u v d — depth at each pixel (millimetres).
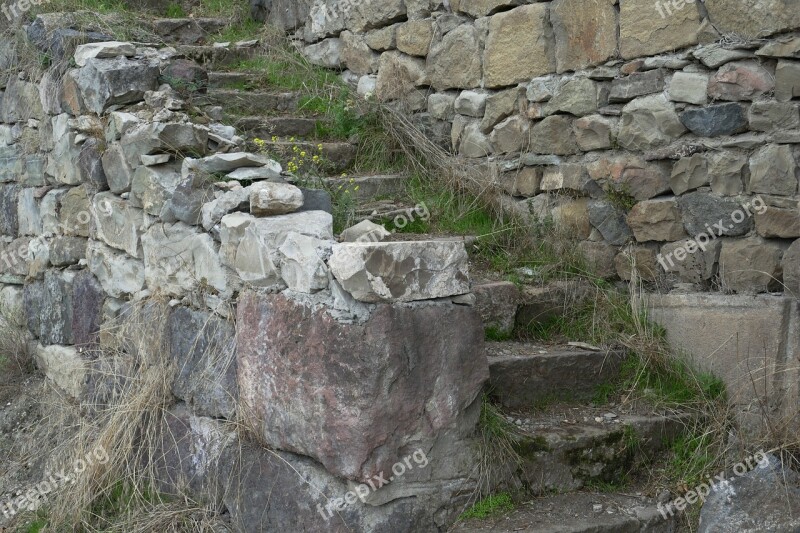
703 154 4207
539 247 4828
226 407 3754
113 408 4180
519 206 5141
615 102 4625
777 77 3910
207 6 7457
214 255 3777
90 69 4539
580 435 3666
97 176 4570
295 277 3342
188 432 3939
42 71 5109
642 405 3996
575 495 3611
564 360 4012
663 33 4316
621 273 4613
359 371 3143
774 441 3625
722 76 4086
